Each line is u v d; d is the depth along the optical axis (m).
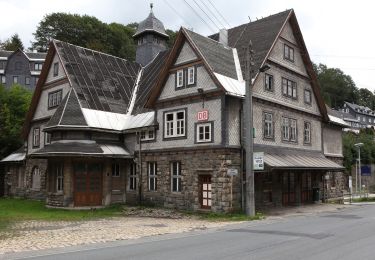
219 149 24.73
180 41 27.78
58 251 12.13
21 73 93.25
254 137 26.72
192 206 26.00
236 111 25.83
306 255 10.86
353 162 56.53
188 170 26.48
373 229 16.33
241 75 27.55
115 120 31.20
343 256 10.67
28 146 37.16
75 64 33.03
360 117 135.12
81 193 28.44
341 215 23.20
